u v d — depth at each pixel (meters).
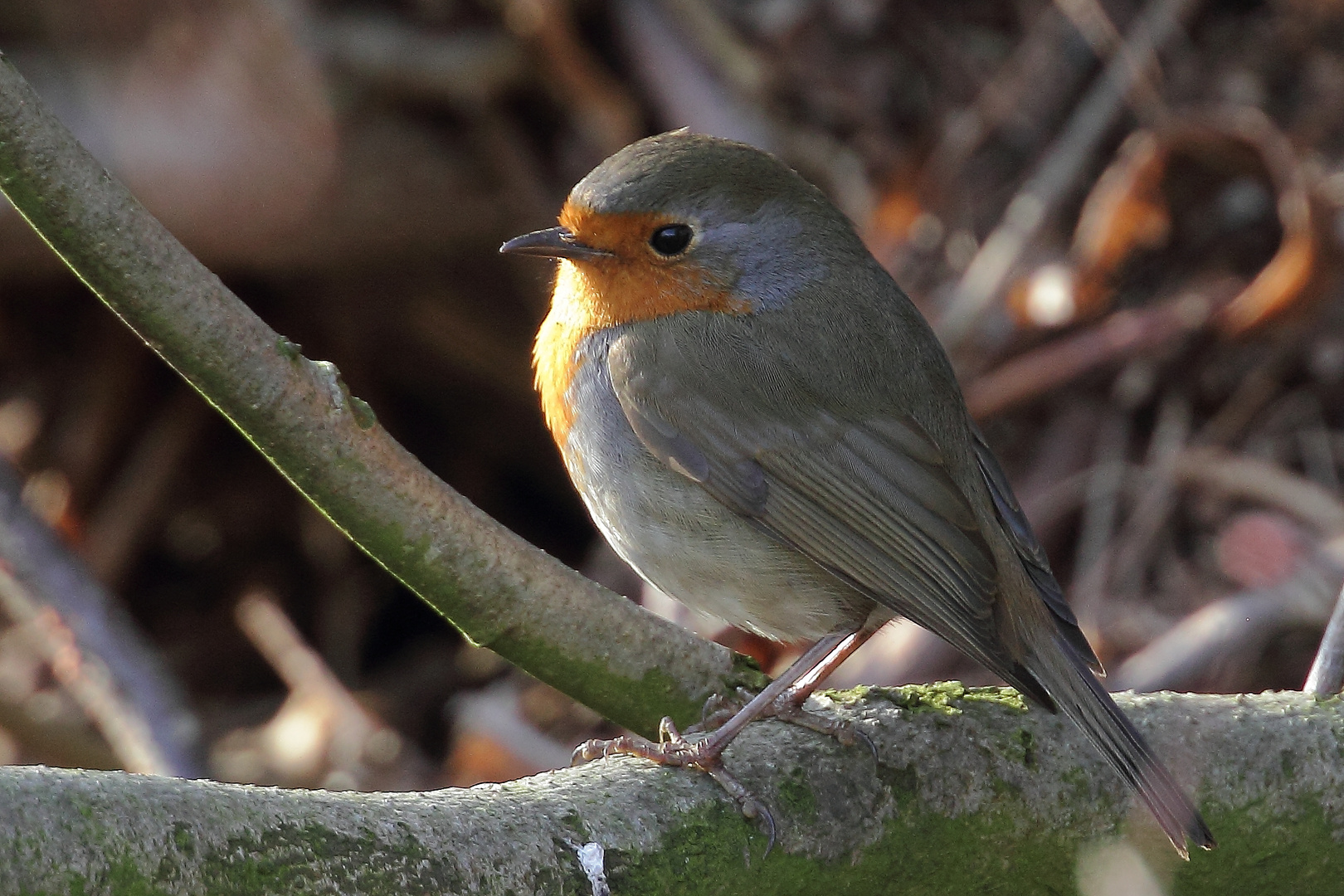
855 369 6.78
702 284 6.88
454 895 4.65
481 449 12.33
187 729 9.61
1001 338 11.22
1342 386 10.71
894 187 11.96
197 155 10.77
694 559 6.88
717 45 11.94
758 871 5.23
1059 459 10.95
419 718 11.11
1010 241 11.40
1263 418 10.78
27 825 4.12
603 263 6.87
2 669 10.76
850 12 12.44
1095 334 11.13
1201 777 5.70
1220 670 9.56
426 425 12.36
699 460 6.73
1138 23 12.12
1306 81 11.88
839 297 6.93
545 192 11.69
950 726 5.68
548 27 11.55
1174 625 9.95
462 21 11.71
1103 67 12.21
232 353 5.14
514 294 11.92
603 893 4.95
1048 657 5.91
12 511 10.06
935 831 5.52
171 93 10.73
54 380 11.95
